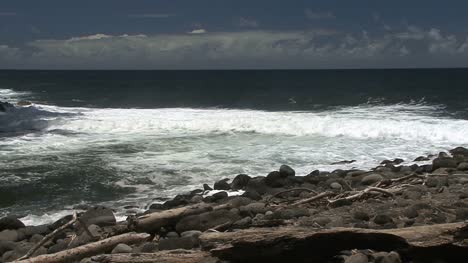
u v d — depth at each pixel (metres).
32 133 19.09
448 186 9.26
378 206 7.89
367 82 52.50
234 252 4.95
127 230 6.96
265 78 70.75
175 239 6.12
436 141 16.88
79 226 7.65
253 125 19.59
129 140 17.41
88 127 20.17
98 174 12.52
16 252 6.76
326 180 10.77
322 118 20.88
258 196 9.62
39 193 10.94
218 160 14.05
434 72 84.31
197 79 72.00
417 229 5.12
